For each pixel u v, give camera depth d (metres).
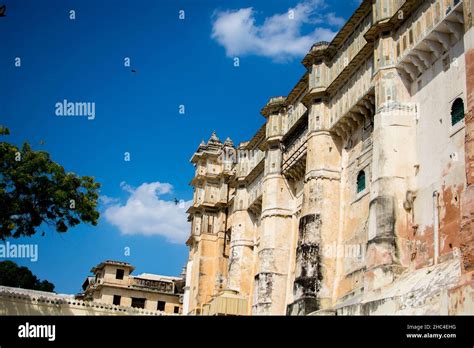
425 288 25.44
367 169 36.31
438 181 28.61
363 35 35.84
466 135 24.28
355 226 36.81
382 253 29.72
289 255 48.06
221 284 64.12
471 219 22.97
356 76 37.94
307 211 39.53
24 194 35.28
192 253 70.44
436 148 29.30
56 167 36.09
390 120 31.83
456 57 28.56
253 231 58.16
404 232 30.03
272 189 50.00
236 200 60.00
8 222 34.44
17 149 35.09
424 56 30.94
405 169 30.92
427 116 30.50
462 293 21.80
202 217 68.19
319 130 40.97
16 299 39.75
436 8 29.61
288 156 49.41
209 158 70.62
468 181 23.72
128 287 76.44
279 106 52.12
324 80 42.00
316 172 40.03
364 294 30.36
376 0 34.56
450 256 26.66
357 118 38.03
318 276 37.50
